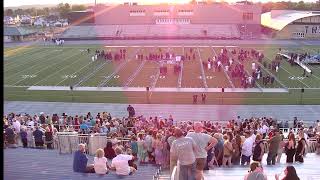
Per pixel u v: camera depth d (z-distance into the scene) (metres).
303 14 80.56
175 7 88.44
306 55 49.56
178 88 36.69
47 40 81.94
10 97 34.62
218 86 37.28
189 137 6.61
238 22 86.25
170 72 44.09
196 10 87.56
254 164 7.18
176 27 86.44
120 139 14.55
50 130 14.47
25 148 13.24
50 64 51.50
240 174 10.38
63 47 70.06
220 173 10.52
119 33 85.25
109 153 12.10
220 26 85.62
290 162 12.55
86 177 9.31
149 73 43.78
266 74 42.44
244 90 35.75
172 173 6.57
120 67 47.84
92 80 40.94
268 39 77.56
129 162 10.59
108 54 54.00
